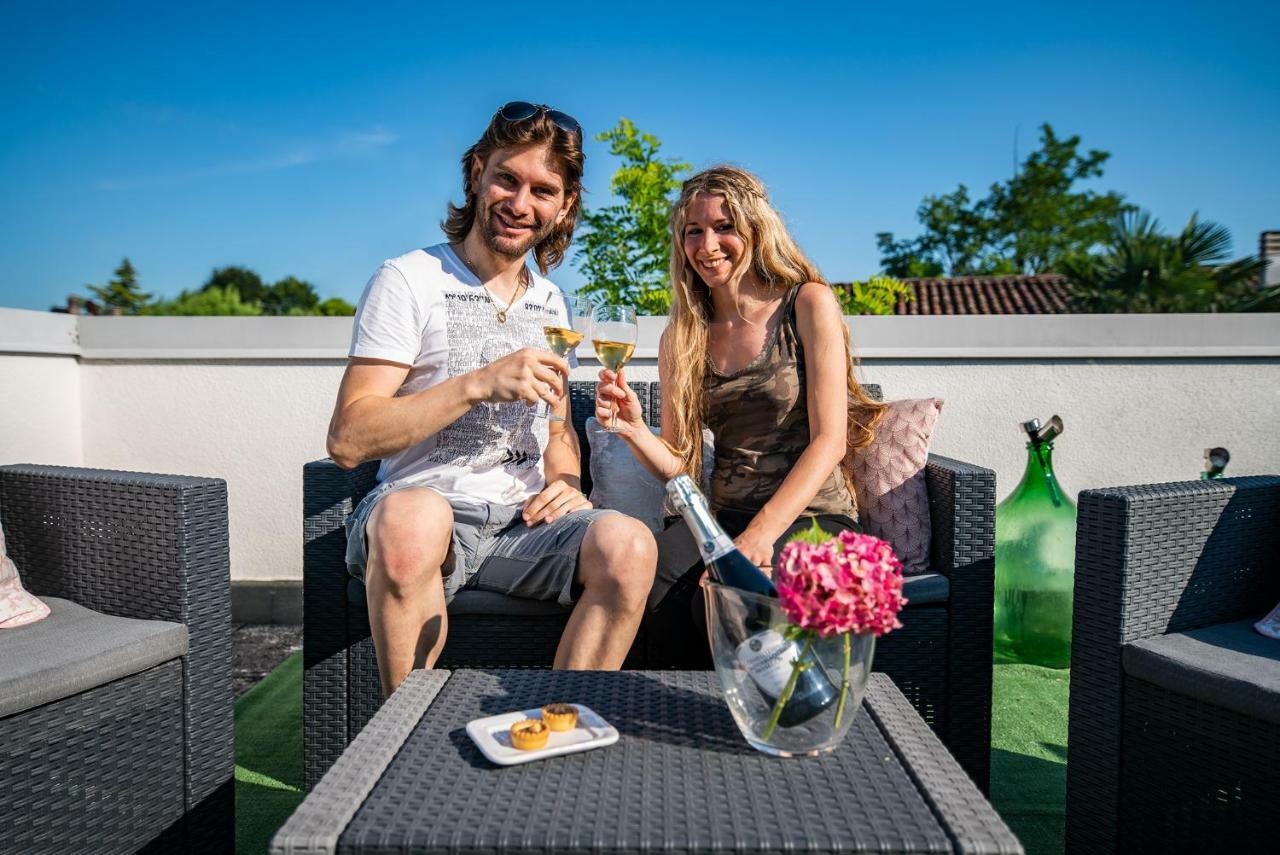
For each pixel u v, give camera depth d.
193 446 3.34
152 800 1.44
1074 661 1.60
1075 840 1.60
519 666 1.83
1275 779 1.27
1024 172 31.20
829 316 1.94
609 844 0.78
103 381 3.34
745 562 1.10
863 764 0.96
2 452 2.94
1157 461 3.25
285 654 2.97
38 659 1.29
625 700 1.14
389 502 1.57
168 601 1.51
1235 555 1.62
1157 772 1.45
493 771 0.92
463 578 1.80
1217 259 11.85
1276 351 3.19
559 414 2.03
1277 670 1.34
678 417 2.08
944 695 1.89
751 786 0.90
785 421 1.96
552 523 1.80
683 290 2.09
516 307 1.95
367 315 1.79
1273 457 3.24
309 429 3.32
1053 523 2.76
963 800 0.86
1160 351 3.21
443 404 1.63
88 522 1.60
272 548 3.36
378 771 0.93
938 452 3.26
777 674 0.95
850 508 1.99
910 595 1.86
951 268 32.44
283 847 0.78
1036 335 3.24
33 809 1.25
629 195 4.27
